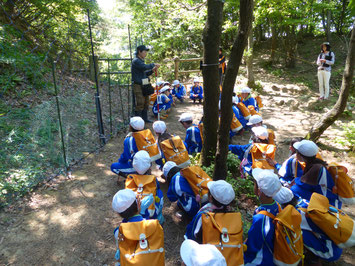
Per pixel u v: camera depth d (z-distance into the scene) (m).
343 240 2.24
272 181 2.25
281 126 6.56
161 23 11.25
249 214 3.33
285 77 11.93
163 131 4.03
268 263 2.16
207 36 3.39
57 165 4.15
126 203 2.12
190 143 4.56
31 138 4.44
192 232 2.23
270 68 13.15
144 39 12.21
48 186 3.66
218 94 3.69
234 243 1.99
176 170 3.28
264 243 2.18
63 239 2.83
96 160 4.51
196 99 8.55
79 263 2.57
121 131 5.74
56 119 5.21
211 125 3.84
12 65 5.93
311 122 6.80
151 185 2.82
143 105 6.10
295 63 13.38
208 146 3.97
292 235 2.08
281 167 3.36
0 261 2.52
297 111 7.81
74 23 8.27
